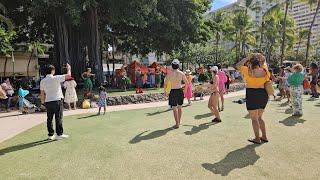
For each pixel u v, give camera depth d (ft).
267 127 30.37
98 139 27.53
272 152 22.11
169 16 93.25
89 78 60.95
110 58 176.14
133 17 75.77
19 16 90.68
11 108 53.26
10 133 32.37
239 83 100.27
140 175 18.56
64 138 28.35
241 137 26.68
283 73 56.29
